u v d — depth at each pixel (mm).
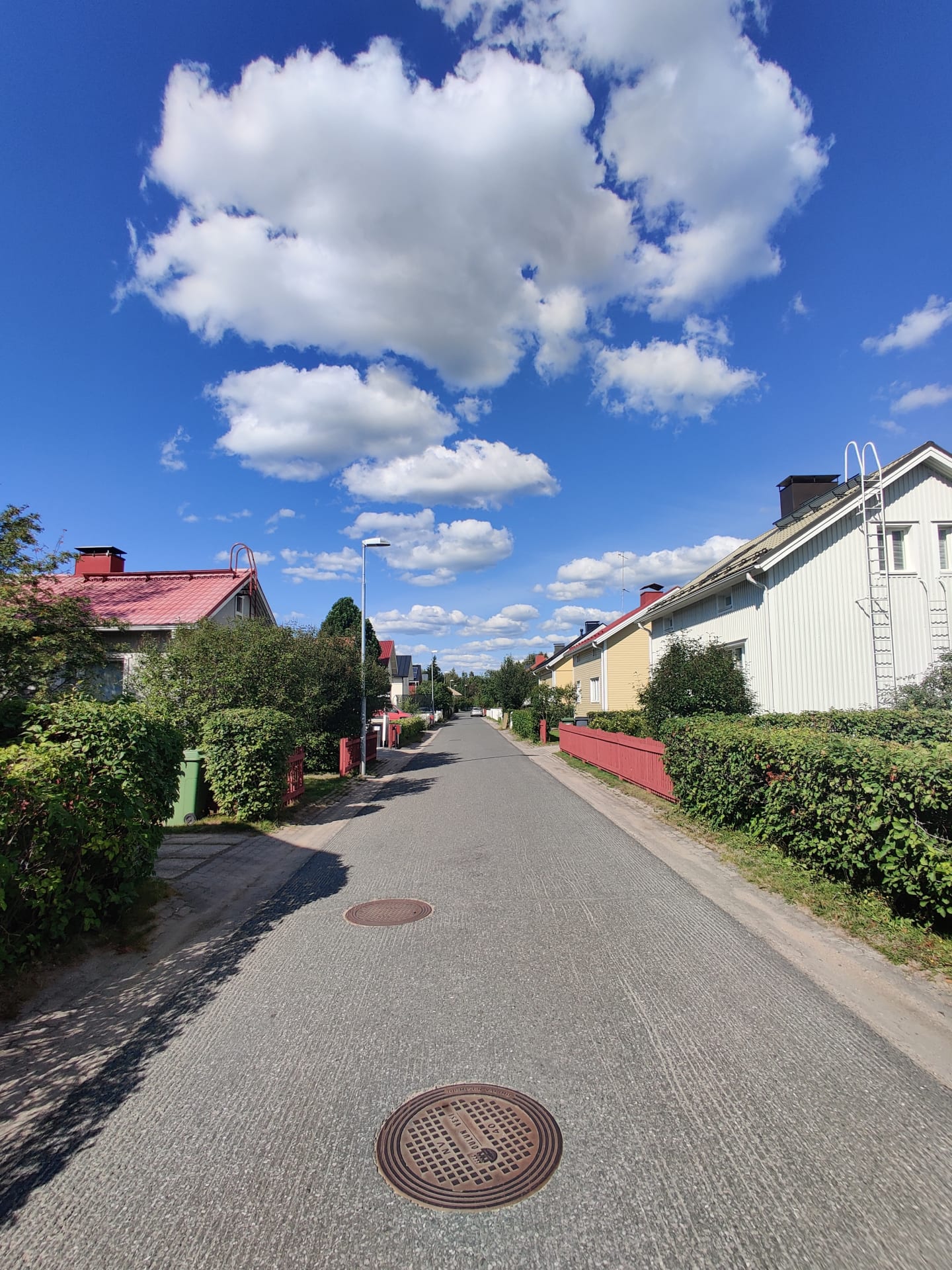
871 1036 3568
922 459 13578
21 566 12648
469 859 7812
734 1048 3482
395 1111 3043
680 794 9758
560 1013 3932
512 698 45094
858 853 5262
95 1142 2877
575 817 10359
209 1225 2385
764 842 7293
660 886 6367
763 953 4703
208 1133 2912
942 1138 2750
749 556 15656
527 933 5277
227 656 12594
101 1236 2346
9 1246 2309
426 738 38844
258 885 6988
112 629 15680
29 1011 4113
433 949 5012
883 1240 2244
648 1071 3303
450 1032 3750
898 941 4637
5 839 4301
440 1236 2309
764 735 6934
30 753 4699
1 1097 3236
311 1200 2496
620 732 18469
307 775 17469
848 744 5297
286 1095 3186
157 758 5910
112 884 5465
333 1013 4020
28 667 10586
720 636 16391
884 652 13227
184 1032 3846
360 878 7164
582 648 33406
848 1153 2674
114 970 4754
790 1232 2289
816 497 15922
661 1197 2463
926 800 4449
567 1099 3094
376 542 20484
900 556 13805
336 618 44875
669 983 4285
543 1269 2160
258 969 4738
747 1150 2707
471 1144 2787
